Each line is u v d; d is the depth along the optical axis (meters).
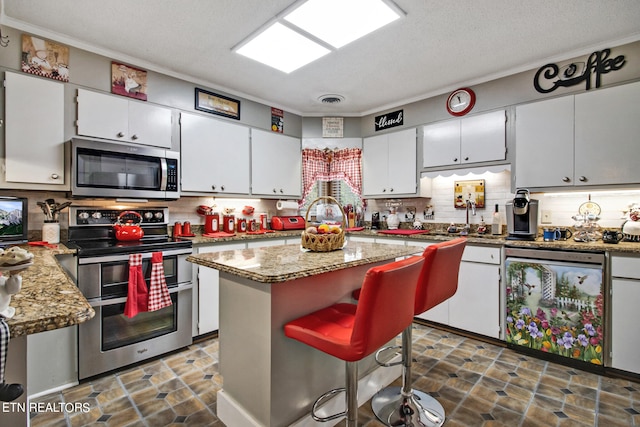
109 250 2.15
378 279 1.11
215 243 2.80
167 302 2.37
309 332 1.30
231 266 1.39
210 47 2.45
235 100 3.32
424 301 1.59
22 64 2.14
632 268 2.05
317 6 1.96
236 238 2.94
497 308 2.61
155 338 2.37
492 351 2.50
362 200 4.21
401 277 1.23
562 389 1.97
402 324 1.32
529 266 2.42
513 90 2.81
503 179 3.14
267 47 2.44
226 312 1.68
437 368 2.23
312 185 4.18
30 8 1.97
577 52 2.47
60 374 1.97
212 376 2.14
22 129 2.14
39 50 2.20
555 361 2.32
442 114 3.28
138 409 1.78
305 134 4.02
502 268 2.59
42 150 2.21
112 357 2.16
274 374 1.42
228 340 1.67
